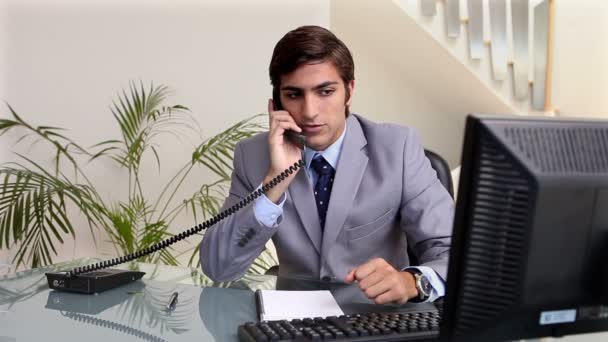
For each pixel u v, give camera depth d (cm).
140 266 152
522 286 71
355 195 151
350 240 150
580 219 71
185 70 306
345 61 143
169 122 307
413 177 153
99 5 300
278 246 156
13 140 298
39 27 298
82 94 302
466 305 72
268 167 158
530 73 380
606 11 371
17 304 112
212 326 98
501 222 70
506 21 364
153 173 308
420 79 431
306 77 139
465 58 370
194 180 310
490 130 68
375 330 86
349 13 397
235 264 139
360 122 165
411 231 150
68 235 302
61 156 303
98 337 91
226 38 307
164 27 304
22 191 240
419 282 113
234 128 271
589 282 73
